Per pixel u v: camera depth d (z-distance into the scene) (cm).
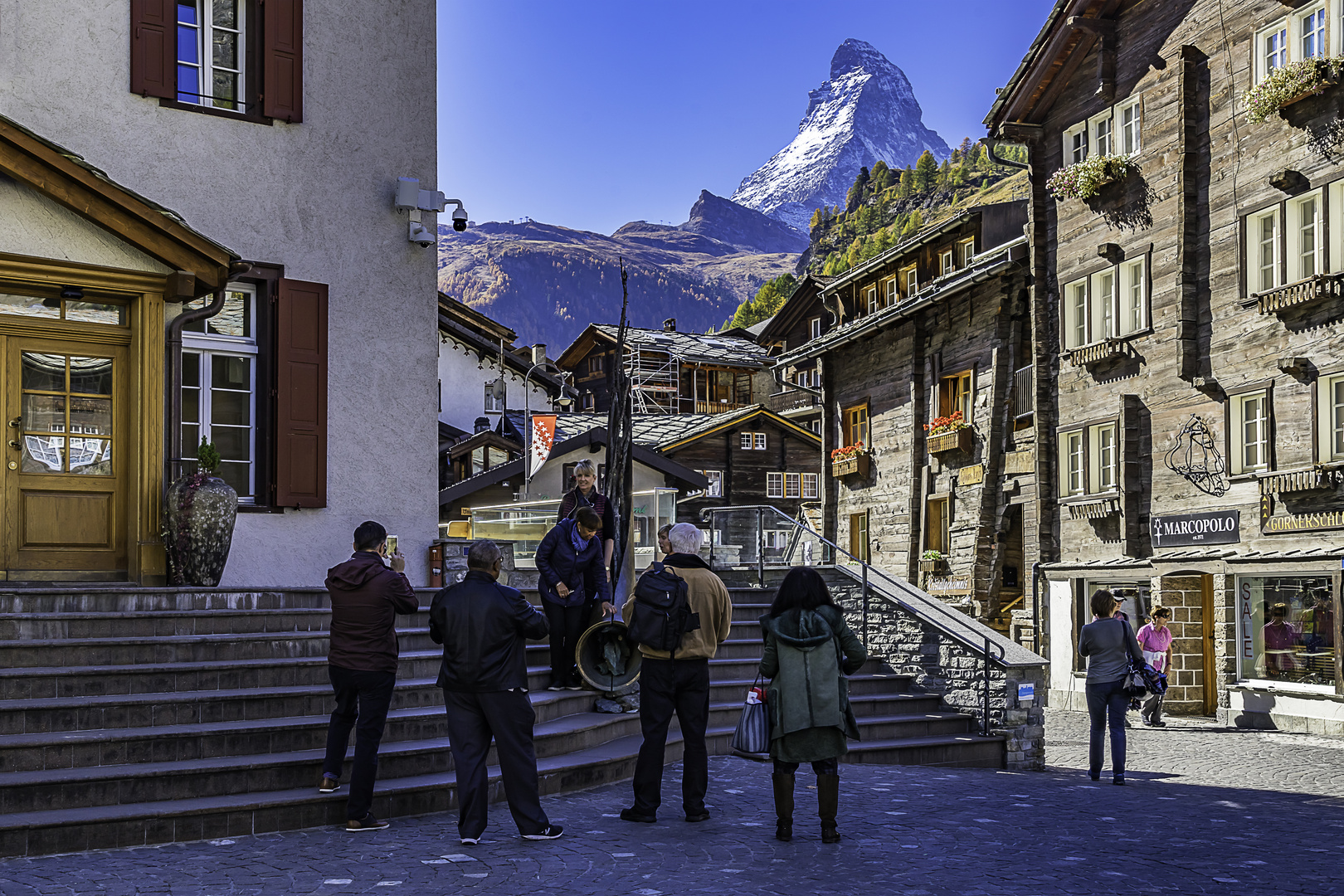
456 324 4206
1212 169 2156
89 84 1164
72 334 1052
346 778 838
